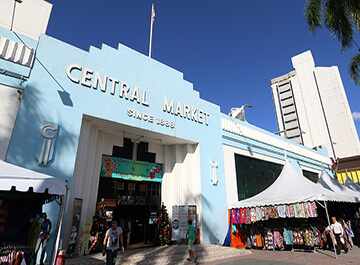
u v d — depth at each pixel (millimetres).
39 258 6977
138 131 11562
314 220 11164
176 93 13445
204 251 9719
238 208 11984
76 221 8297
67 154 8586
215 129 14938
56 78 9102
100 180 11305
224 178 14141
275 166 19188
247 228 11797
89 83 9938
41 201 7090
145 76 12188
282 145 20719
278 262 7934
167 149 14055
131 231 11633
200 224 12047
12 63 8242
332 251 10023
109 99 10406
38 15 9953
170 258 8414
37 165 7855
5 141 7449
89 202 10195
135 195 12297
